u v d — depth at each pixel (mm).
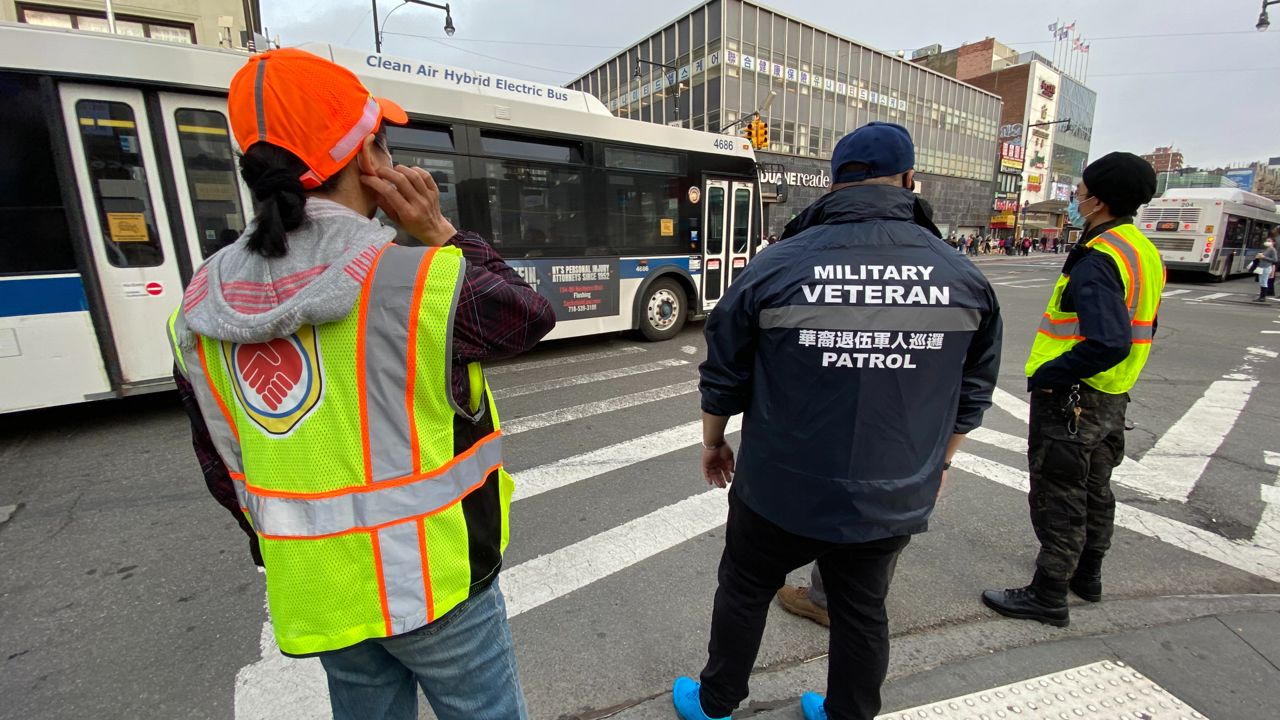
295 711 2090
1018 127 52938
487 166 6348
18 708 2086
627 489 3877
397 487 1034
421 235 1197
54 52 4262
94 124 4488
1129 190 2240
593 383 6438
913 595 2762
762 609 1774
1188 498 3799
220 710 2090
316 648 1055
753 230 9500
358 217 1069
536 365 7250
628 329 8516
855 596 1637
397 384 1000
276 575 1046
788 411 1532
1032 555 3117
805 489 1530
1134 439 4895
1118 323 2119
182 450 4461
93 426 4965
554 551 3133
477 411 1168
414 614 1071
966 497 3785
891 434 1480
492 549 1206
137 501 3648
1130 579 2918
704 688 1857
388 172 1123
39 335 4449
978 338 1602
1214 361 7812
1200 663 2223
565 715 2072
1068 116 60438
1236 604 2643
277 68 974
